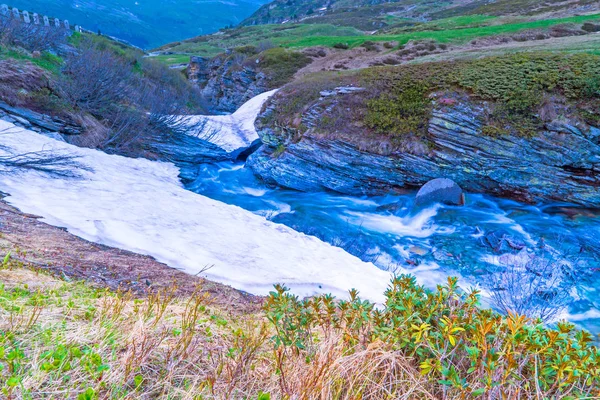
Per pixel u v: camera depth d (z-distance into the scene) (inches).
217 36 4087.1
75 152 543.5
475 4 3732.8
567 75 547.8
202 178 749.9
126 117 757.3
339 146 634.8
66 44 1069.8
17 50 777.6
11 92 593.9
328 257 343.0
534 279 332.5
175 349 108.2
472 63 678.5
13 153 433.1
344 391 91.7
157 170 689.6
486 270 365.1
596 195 498.3
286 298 121.9
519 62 631.2
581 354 82.5
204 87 2009.1
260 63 1745.8
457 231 473.1
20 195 322.0
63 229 267.7
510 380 83.1
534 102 541.6
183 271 242.5
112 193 401.1
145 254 259.8
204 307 167.5
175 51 3307.1
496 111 560.1
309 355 109.0
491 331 97.0
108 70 810.8
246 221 419.5
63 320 115.3
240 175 788.6
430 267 382.0
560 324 88.2
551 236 441.1
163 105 876.6
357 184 635.5
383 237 470.6
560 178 518.6
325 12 5339.6
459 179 575.5
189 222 361.1
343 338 110.0
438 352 94.1
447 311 107.4
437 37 1642.5
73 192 370.9
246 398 93.0
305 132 681.6
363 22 3718.0
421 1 4566.9
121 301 145.6
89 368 86.8
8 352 90.5
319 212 569.9
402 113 635.5
